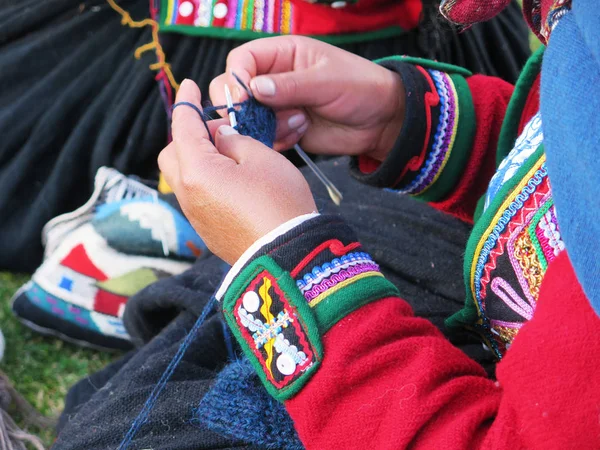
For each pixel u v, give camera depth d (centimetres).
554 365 53
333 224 67
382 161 103
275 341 63
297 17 139
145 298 108
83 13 151
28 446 117
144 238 134
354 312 63
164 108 149
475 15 66
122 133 151
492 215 69
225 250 70
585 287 48
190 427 81
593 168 46
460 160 96
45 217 148
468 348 90
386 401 59
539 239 65
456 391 60
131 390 85
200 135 73
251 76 90
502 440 55
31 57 150
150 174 158
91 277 132
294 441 78
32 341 139
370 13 140
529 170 66
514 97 82
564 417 52
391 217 112
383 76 96
